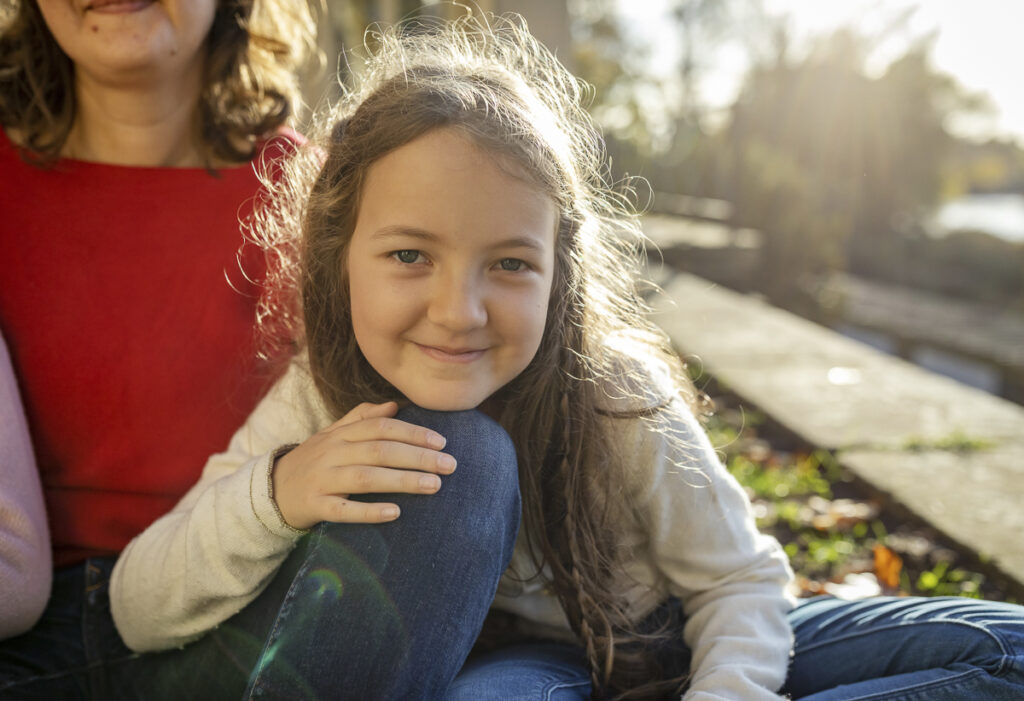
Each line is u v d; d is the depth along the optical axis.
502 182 1.27
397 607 1.21
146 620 1.49
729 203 14.45
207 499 1.42
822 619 1.61
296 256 1.68
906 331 9.95
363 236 1.34
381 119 1.33
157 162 1.88
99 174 1.79
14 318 1.71
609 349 1.59
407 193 1.27
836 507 3.11
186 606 1.44
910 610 1.53
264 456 1.41
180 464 1.74
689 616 1.65
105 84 1.76
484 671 1.41
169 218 1.78
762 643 1.49
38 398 1.70
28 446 1.57
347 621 1.20
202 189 1.82
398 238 1.28
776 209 11.55
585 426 1.50
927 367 9.25
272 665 1.20
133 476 1.73
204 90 1.91
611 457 1.52
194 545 1.41
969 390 4.41
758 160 12.30
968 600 1.51
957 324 10.51
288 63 2.10
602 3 21.39
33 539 1.50
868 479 3.18
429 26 1.93
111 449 1.72
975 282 14.34
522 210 1.28
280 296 1.76
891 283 15.10
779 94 13.92
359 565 1.22
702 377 4.84
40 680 1.54
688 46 22.41
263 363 1.77
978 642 1.40
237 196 1.83
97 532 1.72
